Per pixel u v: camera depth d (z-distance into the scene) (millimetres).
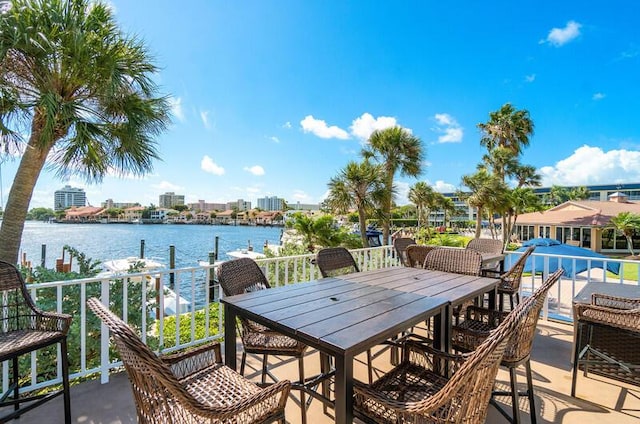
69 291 2854
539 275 9477
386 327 1477
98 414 1993
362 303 1864
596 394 2260
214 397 1408
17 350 1659
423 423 1203
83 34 2850
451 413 1159
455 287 2291
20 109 2910
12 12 2666
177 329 2857
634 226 17719
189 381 1521
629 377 2375
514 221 21031
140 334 3000
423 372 1663
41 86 2965
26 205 3125
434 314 1806
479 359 1068
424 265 3191
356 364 2691
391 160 9266
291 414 2014
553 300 6305
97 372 2463
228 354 1867
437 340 1911
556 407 2113
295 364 2680
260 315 1643
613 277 9953
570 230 21078
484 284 2393
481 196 14766
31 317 1965
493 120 18500
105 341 2393
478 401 1196
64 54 2832
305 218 6910
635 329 2029
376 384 1557
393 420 1270
